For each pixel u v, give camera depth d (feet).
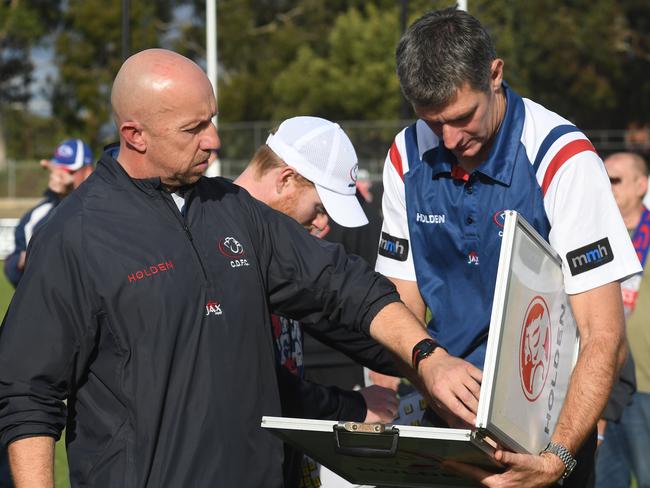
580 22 136.26
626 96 141.38
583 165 11.04
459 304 11.94
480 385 9.61
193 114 9.81
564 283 11.05
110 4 147.95
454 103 10.55
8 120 159.33
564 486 12.00
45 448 9.59
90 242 9.68
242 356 10.02
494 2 146.10
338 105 144.25
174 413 9.61
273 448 10.20
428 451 9.62
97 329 9.66
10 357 9.68
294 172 12.75
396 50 10.98
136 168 10.02
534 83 139.33
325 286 10.67
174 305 9.67
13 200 125.39
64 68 148.56
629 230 19.83
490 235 11.49
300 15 173.68
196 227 10.10
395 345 10.32
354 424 9.15
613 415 17.42
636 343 18.78
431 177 11.93
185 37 162.50
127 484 9.45
